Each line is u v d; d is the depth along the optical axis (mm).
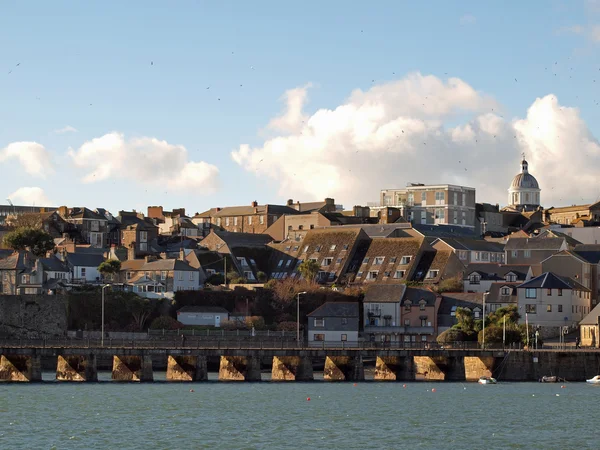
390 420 151375
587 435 141125
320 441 134750
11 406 159500
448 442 135375
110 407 160125
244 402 167875
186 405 163375
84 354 196875
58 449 127500
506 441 136500
